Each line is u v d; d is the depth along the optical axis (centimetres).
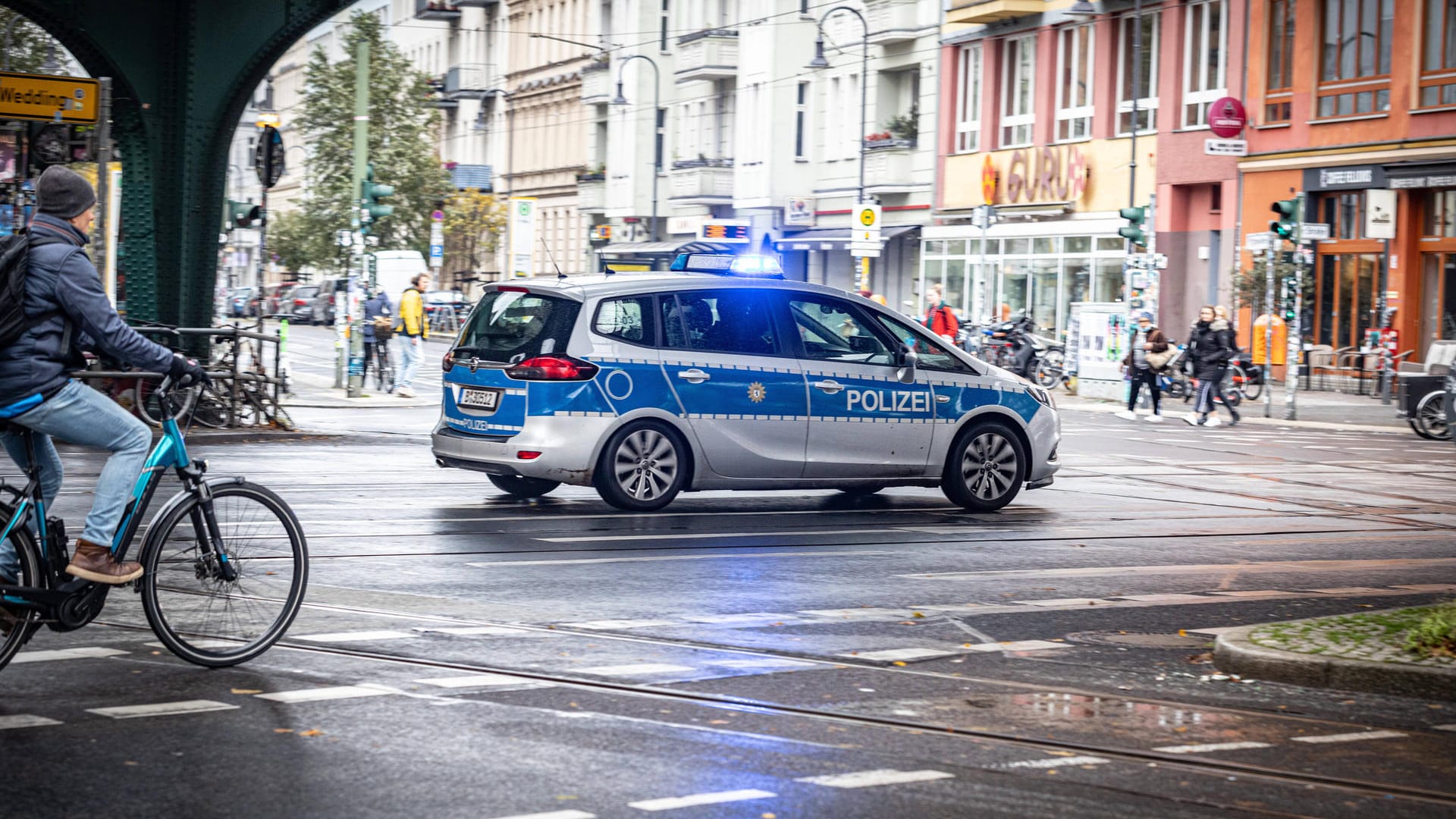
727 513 1420
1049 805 571
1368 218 3691
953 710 718
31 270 683
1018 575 1126
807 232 5612
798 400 1416
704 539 1245
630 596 990
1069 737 673
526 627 879
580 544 1198
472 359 1395
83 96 1961
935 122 5075
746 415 1395
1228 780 613
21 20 4216
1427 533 1452
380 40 6719
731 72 6094
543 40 8162
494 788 570
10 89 1909
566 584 1025
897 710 715
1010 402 1510
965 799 577
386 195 3072
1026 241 4691
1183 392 3612
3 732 629
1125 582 1109
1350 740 681
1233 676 810
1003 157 4784
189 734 634
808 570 1115
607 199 7175
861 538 1291
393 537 1210
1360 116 3788
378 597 957
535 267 8262
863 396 1441
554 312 1362
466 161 9156
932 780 600
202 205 2180
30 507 700
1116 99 4438
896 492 1641
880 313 1473
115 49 2116
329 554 1121
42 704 675
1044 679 795
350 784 571
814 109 5681
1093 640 901
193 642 745
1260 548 1319
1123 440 2558
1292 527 1467
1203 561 1227
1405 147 3675
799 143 5762
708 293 1405
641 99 6869
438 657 791
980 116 4900
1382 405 3525
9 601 692
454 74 9006
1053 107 4650
